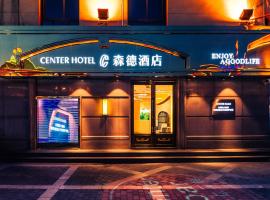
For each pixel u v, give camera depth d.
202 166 11.61
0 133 13.02
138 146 13.49
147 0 13.40
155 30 11.88
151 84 13.54
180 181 9.55
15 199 7.86
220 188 8.81
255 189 8.71
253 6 13.14
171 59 11.98
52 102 13.27
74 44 11.84
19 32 11.77
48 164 11.92
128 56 11.91
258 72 12.15
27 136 13.05
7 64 11.86
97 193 8.37
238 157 12.41
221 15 13.17
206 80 13.34
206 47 12.00
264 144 13.43
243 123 13.41
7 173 10.52
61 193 8.36
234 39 12.05
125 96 13.23
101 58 11.89
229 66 12.07
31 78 12.91
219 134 13.34
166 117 13.61
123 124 13.23
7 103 13.04
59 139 13.30
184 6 13.13
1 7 12.88
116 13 13.05
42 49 11.79
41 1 13.26
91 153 12.46
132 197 8.05
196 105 13.32
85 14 13.01
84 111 13.21
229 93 13.39
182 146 13.23
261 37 12.12
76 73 12.00
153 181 9.55
